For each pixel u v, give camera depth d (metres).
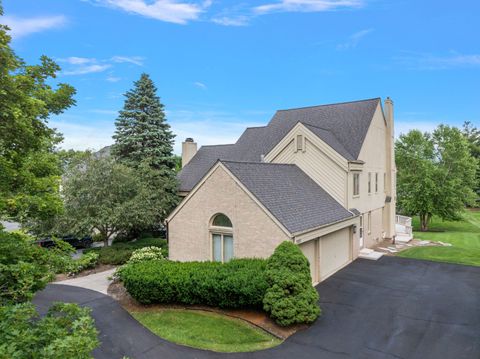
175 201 25.45
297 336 10.37
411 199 41.16
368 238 23.67
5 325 4.88
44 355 4.43
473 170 40.50
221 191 15.12
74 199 19.16
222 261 15.47
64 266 7.77
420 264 18.98
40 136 7.54
